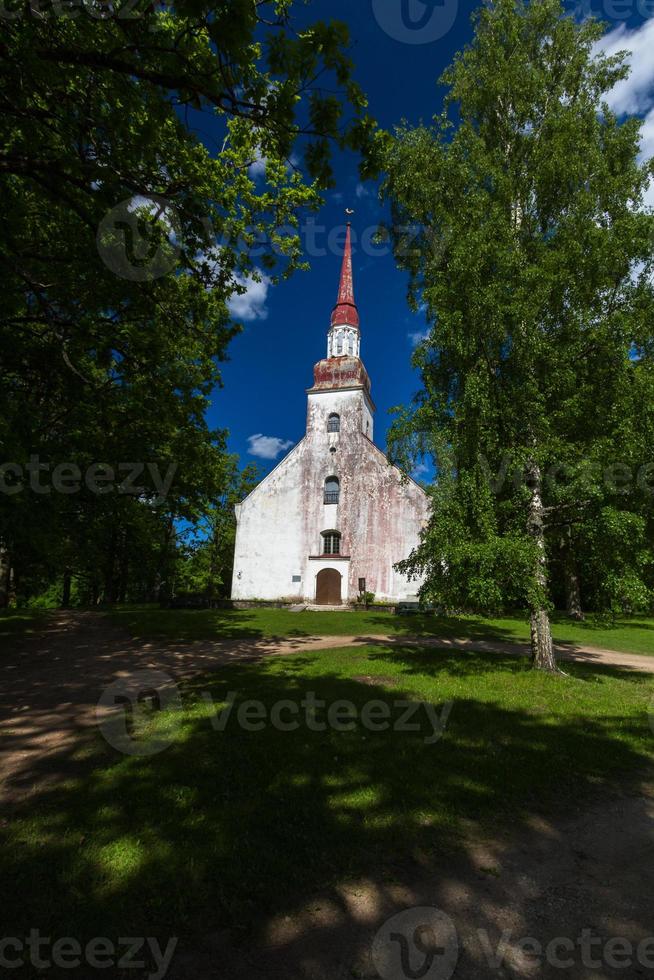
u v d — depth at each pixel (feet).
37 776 15.33
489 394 32.14
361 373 112.06
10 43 14.64
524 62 37.93
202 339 34.45
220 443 47.47
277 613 78.18
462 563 29.63
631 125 35.37
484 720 22.26
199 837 11.97
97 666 33.37
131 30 14.03
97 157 20.31
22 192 26.37
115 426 35.60
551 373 31.63
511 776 16.31
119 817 12.81
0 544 27.07
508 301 31.09
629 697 27.81
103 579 94.94
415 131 37.17
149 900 9.87
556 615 85.81
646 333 31.04
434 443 34.14
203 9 11.58
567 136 34.01
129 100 17.56
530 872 11.46
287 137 15.35
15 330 28.25
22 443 24.88
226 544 141.49
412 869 11.32
